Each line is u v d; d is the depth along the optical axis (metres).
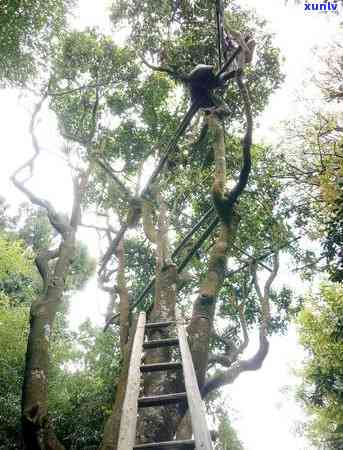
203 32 9.20
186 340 3.69
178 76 7.25
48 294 5.19
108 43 9.79
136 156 10.38
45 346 4.56
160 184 7.93
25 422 3.86
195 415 2.36
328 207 8.49
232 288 9.84
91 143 9.40
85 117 10.27
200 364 3.86
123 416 2.52
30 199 6.40
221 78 6.24
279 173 10.08
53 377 9.52
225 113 6.34
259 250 9.73
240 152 9.45
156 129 10.39
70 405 9.48
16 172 6.64
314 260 10.27
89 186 10.46
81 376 10.62
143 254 11.79
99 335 12.67
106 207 10.35
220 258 4.73
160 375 3.80
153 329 4.47
